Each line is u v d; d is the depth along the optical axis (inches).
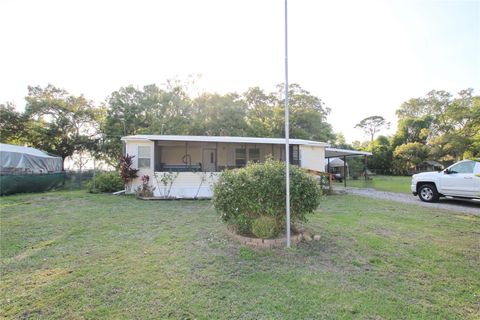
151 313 89.5
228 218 177.6
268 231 166.7
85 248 158.2
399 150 1289.4
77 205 326.0
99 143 824.3
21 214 264.7
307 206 173.8
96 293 102.8
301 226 203.3
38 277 117.3
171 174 421.1
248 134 812.0
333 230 198.8
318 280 115.1
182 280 114.4
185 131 775.1
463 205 328.2
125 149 470.6
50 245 164.1
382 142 1588.3
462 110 1003.9
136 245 164.1
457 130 1085.1
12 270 125.0
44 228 207.3
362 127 1964.8
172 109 835.4
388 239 176.9
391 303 96.5
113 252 150.8
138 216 257.9
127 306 93.7
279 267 129.3
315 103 1021.2
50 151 773.9
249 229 180.2
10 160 499.8
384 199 387.9
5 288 106.8
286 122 160.7
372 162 1413.6
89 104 829.2
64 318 86.7
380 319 86.7
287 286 109.3
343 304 95.6
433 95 1293.1
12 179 440.5
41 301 96.8
